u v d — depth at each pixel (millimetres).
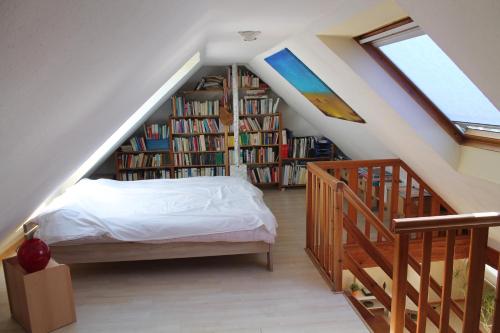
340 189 3117
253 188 4625
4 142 1036
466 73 1773
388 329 3471
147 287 3455
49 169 2104
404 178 4859
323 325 2873
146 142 6281
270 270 3693
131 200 4148
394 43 2539
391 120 3184
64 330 2865
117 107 2566
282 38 3336
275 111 6469
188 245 3596
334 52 2773
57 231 3416
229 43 3717
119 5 925
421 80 2723
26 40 675
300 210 5531
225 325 2893
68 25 777
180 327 2879
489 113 2484
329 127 5496
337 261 3258
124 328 2881
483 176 2791
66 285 2895
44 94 1017
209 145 6449
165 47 2074
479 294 2195
